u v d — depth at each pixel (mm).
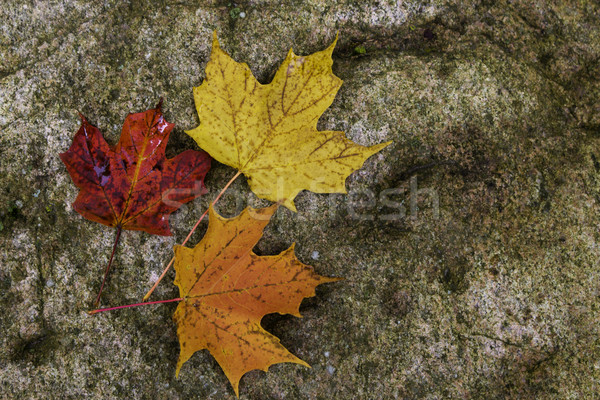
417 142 817
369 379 804
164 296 808
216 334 786
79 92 816
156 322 806
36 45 822
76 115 814
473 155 818
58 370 799
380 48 831
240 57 822
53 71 818
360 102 818
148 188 795
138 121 790
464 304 808
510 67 829
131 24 823
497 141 820
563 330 809
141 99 816
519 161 820
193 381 804
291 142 797
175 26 823
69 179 811
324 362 805
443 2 834
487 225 814
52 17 824
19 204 809
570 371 807
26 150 812
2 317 801
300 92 793
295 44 826
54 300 804
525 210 816
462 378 805
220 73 793
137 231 810
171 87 818
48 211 809
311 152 796
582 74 839
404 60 827
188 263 784
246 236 785
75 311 803
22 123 813
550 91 833
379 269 810
